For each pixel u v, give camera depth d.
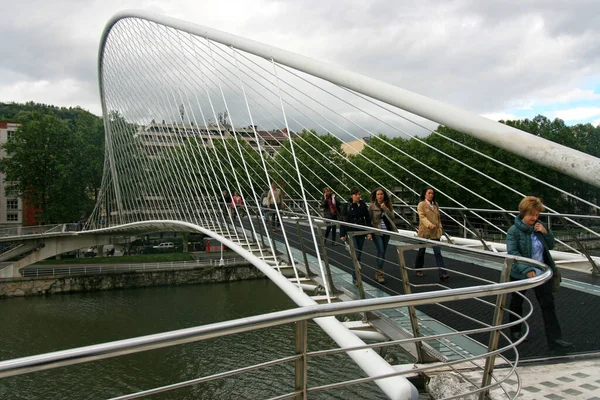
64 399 13.64
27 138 48.00
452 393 3.10
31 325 23.16
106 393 13.98
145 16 19.23
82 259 38.03
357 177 32.44
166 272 33.75
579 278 6.77
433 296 2.28
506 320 4.69
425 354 3.74
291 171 31.19
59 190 47.09
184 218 17.47
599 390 2.96
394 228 6.52
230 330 1.81
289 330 19.91
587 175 3.01
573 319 4.69
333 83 7.23
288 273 8.31
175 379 15.03
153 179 21.83
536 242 3.97
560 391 2.97
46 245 35.78
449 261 7.89
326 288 5.59
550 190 29.33
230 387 14.23
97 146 52.84
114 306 27.17
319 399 12.52
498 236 13.89
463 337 4.10
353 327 4.86
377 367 3.56
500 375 3.27
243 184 26.34
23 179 47.53
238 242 10.77
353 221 7.14
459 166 28.98
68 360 1.54
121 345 1.62
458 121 4.42
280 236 12.73
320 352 2.20
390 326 4.57
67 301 29.09
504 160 28.75
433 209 6.45
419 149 30.77
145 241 49.19
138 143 24.38
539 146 3.41
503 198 28.81
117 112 29.00
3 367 1.44
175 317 23.95
